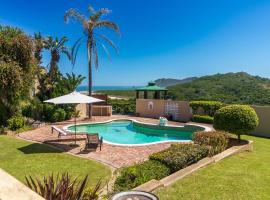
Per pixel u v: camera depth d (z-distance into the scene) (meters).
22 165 10.23
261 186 7.90
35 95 25.06
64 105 24.36
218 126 13.70
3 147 13.25
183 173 8.50
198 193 7.29
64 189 4.98
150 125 21.61
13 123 18.27
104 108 27.88
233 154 11.35
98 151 12.45
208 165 9.72
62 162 10.65
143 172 7.80
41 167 9.98
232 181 8.22
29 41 20.86
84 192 5.89
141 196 4.29
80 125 22.08
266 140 15.75
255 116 13.13
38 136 16.20
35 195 1.77
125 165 10.19
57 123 22.22
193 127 19.55
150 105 26.98
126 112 30.14
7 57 19.81
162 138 18.81
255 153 11.95
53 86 25.89
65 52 28.48
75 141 14.09
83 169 9.76
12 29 21.14
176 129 20.42
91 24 24.42
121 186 7.04
